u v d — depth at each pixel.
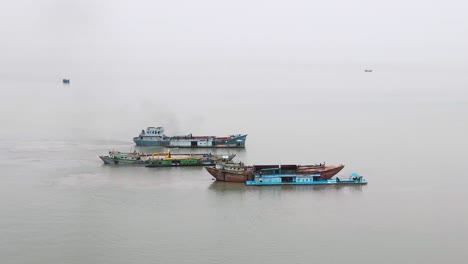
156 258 115.06
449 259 116.31
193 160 186.75
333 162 192.12
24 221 132.88
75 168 182.12
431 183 165.62
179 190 157.62
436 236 126.75
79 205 144.12
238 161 193.75
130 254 116.75
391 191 157.88
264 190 158.00
